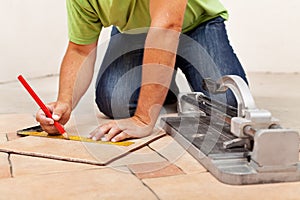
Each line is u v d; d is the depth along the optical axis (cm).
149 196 79
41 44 279
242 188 82
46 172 91
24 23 266
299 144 91
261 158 84
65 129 128
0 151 105
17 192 81
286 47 299
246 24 302
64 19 293
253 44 304
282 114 157
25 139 114
